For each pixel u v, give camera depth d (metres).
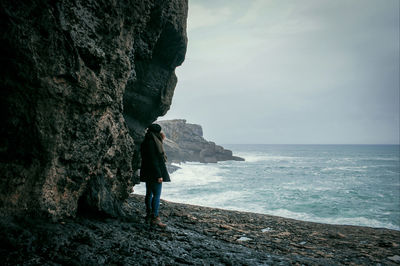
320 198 23.61
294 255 5.27
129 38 5.50
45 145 3.50
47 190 3.71
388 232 9.43
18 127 3.17
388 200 23.89
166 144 68.12
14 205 3.30
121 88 5.35
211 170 50.06
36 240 3.09
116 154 5.68
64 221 3.91
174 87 10.07
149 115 9.56
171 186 27.75
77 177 4.27
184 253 4.05
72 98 3.81
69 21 3.74
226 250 4.71
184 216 7.64
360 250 6.45
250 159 93.94
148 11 6.11
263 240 6.28
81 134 4.16
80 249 3.23
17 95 3.09
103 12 4.39
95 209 4.62
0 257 2.61
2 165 3.12
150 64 8.59
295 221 10.03
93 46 4.23
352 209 20.14
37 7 3.14
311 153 159.12
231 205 19.73
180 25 8.62
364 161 88.62
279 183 33.22
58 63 3.49
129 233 4.30
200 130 88.69
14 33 2.91
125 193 6.37
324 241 7.10
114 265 3.12
